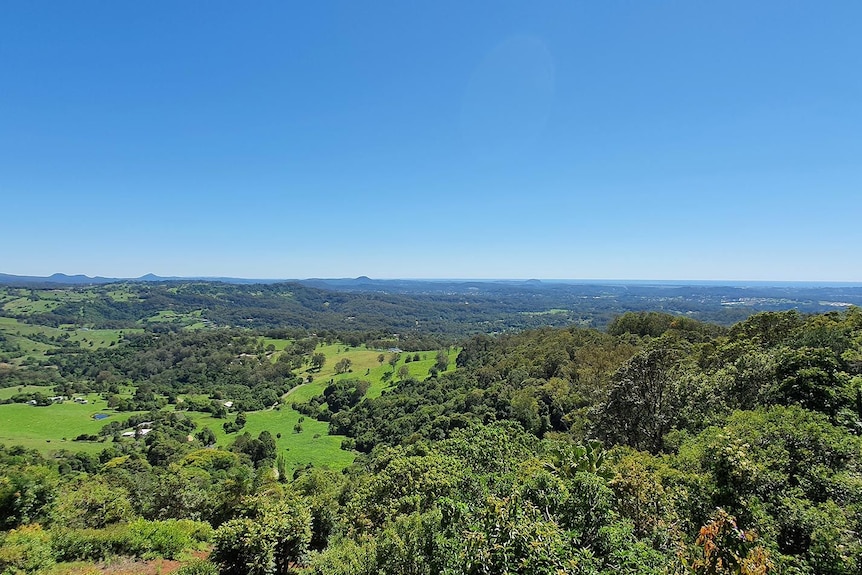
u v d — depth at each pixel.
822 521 12.16
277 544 16.88
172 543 18.84
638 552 9.58
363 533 22.61
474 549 9.02
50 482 21.20
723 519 8.11
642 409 34.03
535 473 15.98
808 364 25.88
